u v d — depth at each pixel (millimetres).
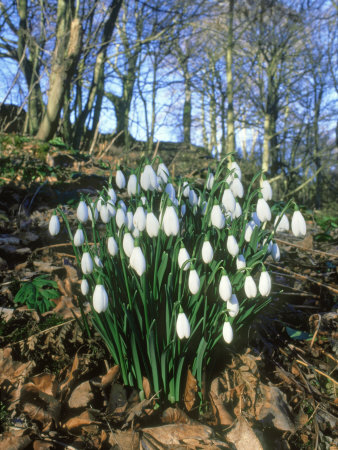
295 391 479
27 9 2602
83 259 393
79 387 425
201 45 3605
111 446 379
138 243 367
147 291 388
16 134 1752
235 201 447
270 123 3846
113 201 444
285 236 1036
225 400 430
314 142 4527
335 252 908
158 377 414
